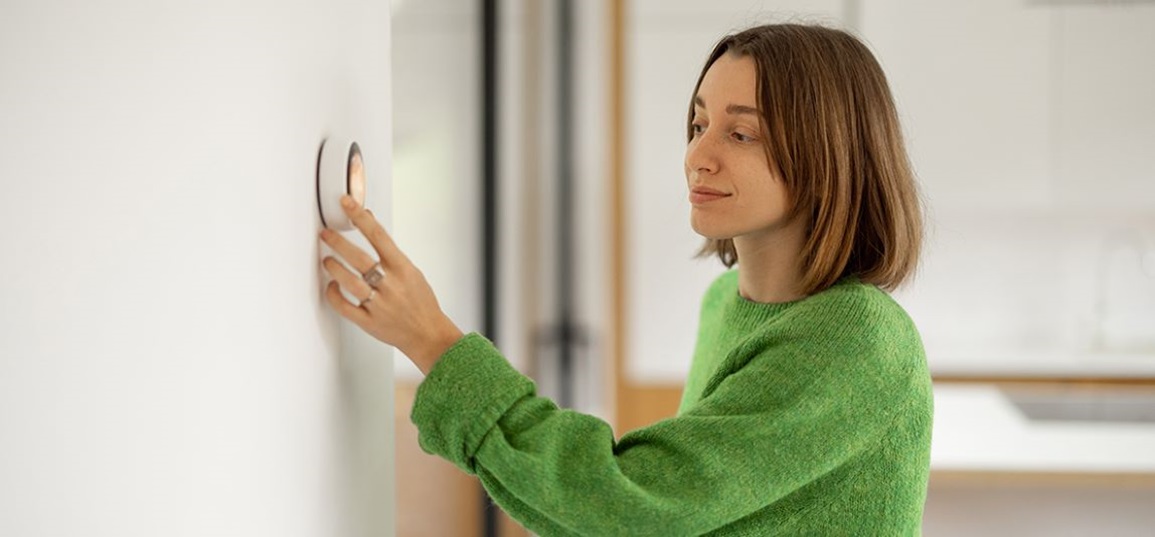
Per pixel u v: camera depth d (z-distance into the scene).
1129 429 2.97
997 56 3.61
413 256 2.52
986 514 2.98
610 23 3.68
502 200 3.36
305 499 0.90
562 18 4.29
